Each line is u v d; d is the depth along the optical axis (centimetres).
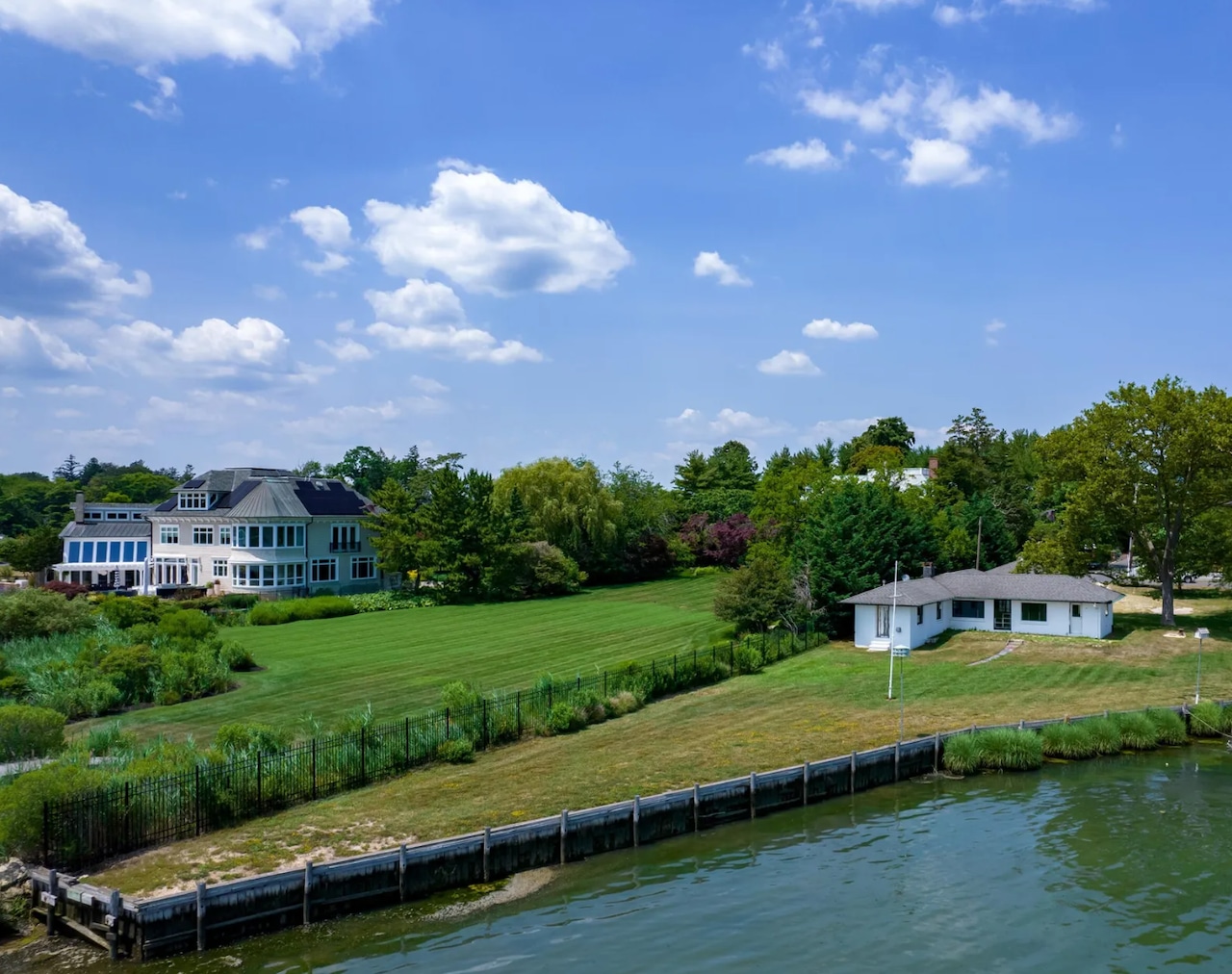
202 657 4450
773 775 3216
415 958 2136
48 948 2152
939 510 9244
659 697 4506
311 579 8525
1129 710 4150
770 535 8744
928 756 3681
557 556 8856
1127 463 6138
